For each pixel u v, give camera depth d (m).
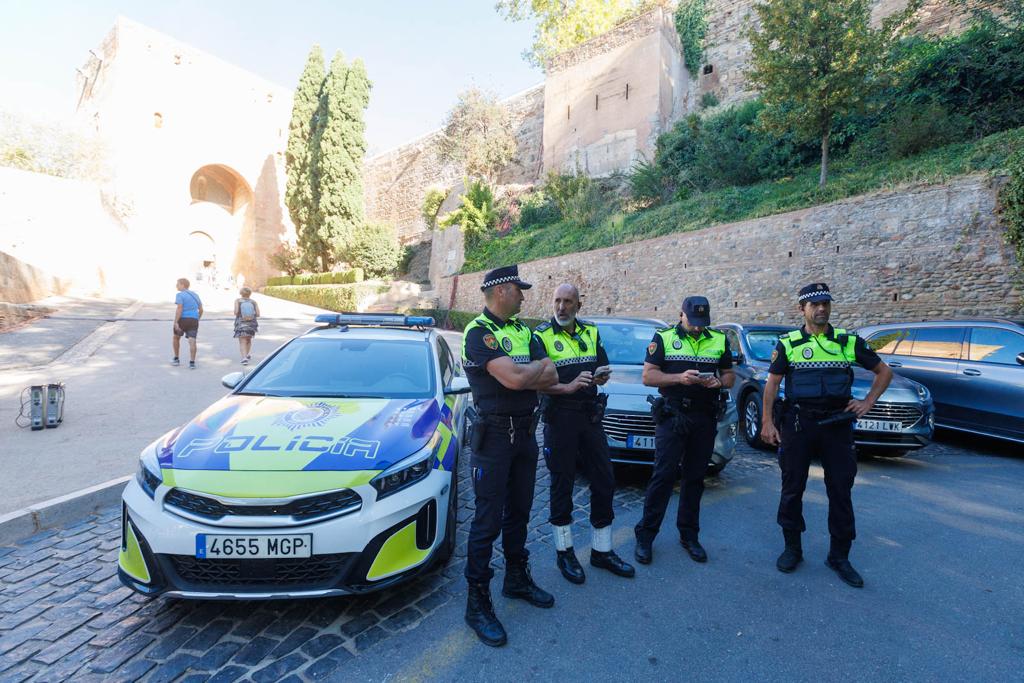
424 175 37.84
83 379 8.75
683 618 2.84
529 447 2.88
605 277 17.67
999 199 9.82
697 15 25.47
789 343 3.40
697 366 3.44
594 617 2.85
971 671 2.41
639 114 23.31
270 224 42.06
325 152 31.69
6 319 13.03
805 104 13.52
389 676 2.38
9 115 28.58
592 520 3.38
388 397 3.82
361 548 2.64
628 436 4.82
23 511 3.77
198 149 38.47
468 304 23.78
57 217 21.97
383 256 30.28
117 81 35.06
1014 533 3.92
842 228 12.02
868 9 13.22
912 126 13.12
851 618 2.83
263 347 12.56
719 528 4.03
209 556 2.55
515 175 31.39
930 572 3.33
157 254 36.09
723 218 15.13
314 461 2.80
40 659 2.46
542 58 33.59
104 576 3.22
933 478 5.29
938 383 6.88
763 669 2.43
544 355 3.00
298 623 2.77
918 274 10.80
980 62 13.52
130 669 2.40
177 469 2.76
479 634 2.63
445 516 3.07
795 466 3.32
